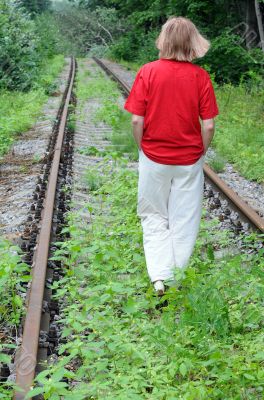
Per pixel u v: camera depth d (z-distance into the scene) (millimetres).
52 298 5379
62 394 3729
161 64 5137
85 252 6066
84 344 4371
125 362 4254
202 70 5188
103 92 22625
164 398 3883
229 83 23297
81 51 67875
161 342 4387
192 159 5309
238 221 7246
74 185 9156
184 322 4691
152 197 5461
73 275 5793
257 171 10406
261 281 5340
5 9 25281
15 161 11336
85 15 70000
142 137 5340
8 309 5203
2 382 4016
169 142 5250
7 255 5445
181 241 5473
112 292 4887
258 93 19703
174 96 5129
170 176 5355
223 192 8367
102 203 8312
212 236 6926
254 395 3936
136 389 3891
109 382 3885
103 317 4648
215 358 4098
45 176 9508
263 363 4273
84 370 4078
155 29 38812
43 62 33594
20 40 23750
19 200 8586
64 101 19500
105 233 6926
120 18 63438
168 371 4137
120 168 9898
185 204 5426
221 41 25594
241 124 14992
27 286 5645
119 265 5938
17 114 16172
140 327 4664
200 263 5871
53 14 74562
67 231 6836
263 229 6742
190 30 5109
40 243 6172
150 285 5594
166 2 33031
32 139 13648
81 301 5215
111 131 14305
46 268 5684
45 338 4652
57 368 3879
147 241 5539
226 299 5188
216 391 3857
